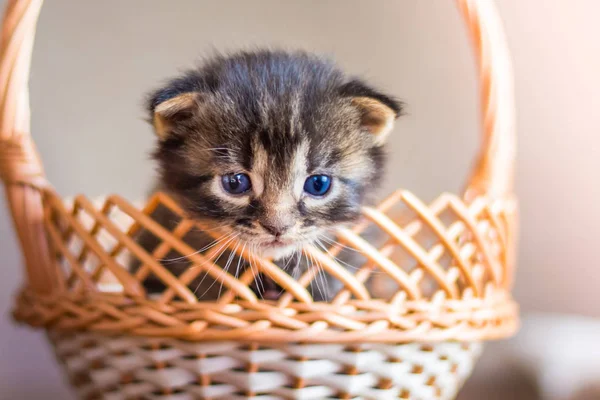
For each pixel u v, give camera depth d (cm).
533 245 32
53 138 34
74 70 34
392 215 26
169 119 22
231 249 21
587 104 30
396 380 20
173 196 22
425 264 20
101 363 20
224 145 21
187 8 35
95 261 24
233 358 19
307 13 35
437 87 34
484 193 22
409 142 34
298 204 22
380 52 34
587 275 31
